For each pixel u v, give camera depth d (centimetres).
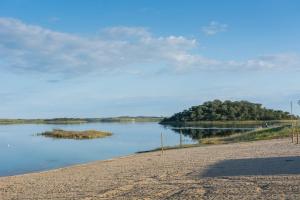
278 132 5547
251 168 2148
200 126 15175
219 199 1373
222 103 19450
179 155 3419
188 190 1579
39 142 7725
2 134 11362
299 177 1727
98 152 5344
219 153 3297
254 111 18225
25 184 2180
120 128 16388
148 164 2806
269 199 1317
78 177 2339
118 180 2044
